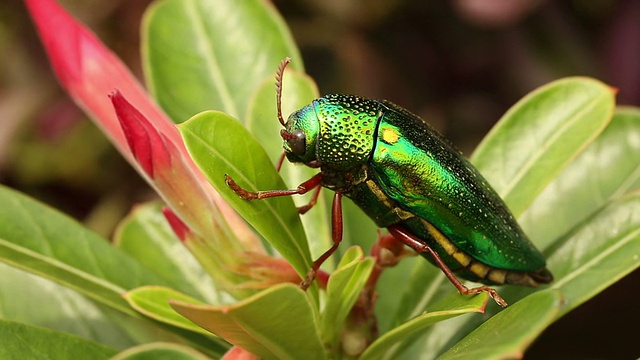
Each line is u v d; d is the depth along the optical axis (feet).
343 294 0.80
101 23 1.23
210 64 0.95
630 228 0.83
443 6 1.32
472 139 1.31
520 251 0.84
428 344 0.88
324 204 0.87
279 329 0.75
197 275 0.91
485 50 1.33
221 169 0.77
